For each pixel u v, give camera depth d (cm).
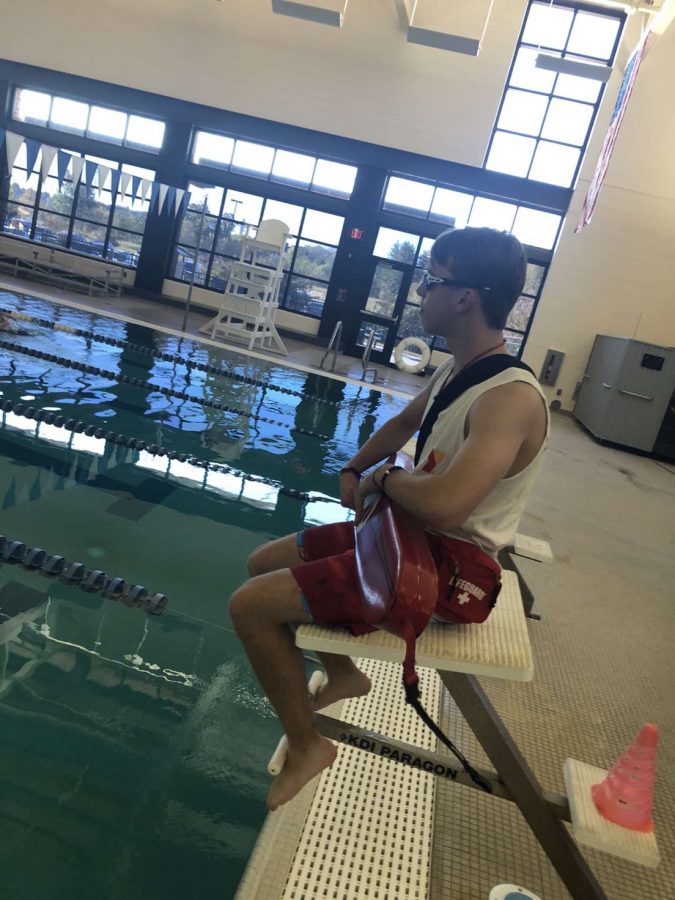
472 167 1121
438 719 189
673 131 1044
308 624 121
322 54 1128
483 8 1065
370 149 1145
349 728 140
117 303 1105
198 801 151
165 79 1183
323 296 1244
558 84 1085
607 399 895
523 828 156
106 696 180
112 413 467
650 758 118
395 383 984
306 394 718
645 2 905
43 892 121
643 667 256
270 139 1175
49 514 282
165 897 125
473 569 121
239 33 1145
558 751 188
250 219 1234
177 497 339
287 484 401
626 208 1079
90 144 1241
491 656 116
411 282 1190
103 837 136
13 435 375
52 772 149
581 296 1116
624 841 114
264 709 190
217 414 539
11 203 1280
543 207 1122
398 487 118
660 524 515
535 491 515
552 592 314
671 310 1097
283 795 124
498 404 116
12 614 208
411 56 1103
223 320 1212
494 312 125
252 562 150
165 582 248
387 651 116
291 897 125
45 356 591
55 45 1198
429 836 148
